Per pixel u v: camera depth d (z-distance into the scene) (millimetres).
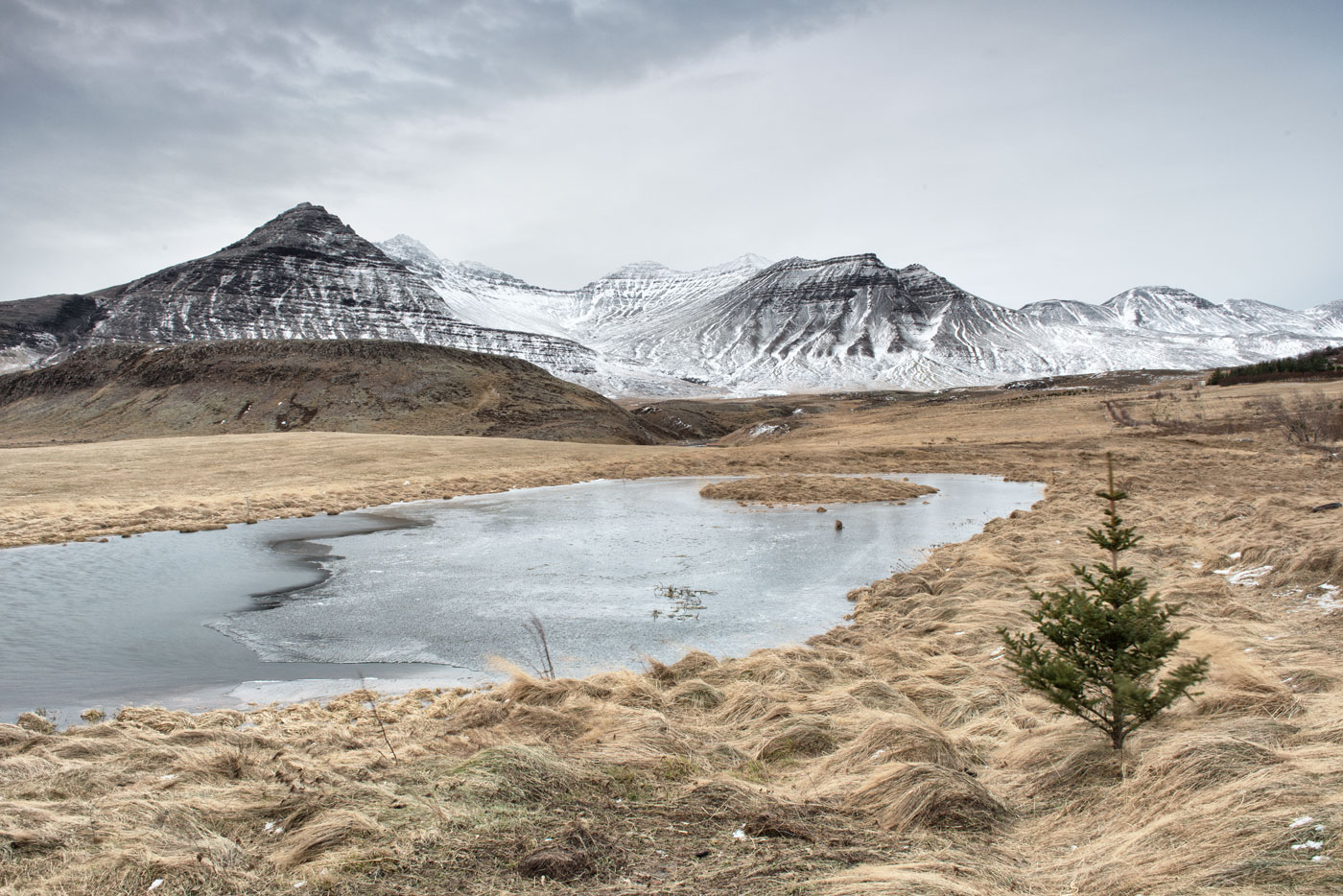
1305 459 44000
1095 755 6027
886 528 26359
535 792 5816
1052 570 15344
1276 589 12484
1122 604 5934
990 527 24531
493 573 18828
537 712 7969
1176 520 22391
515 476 46406
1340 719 5758
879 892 4012
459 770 6242
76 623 14562
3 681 11180
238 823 5527
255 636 13500
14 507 32125
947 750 6391
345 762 6871
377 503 34844
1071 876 4289
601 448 64812
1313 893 3434
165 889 4461
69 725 9383
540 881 4488
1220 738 5312
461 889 4406
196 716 9328
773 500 35625
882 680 8742
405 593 16750
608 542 23422
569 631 13477
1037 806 5598
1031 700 8211
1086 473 43281
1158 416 74188
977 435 77375
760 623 13961
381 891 4402
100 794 6258
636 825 5309
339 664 11875
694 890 4312
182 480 41969
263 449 54781
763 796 5754
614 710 7992
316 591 17141
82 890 4422
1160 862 4074
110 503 33469
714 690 9266
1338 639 9383
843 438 87812
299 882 4543
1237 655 7734
